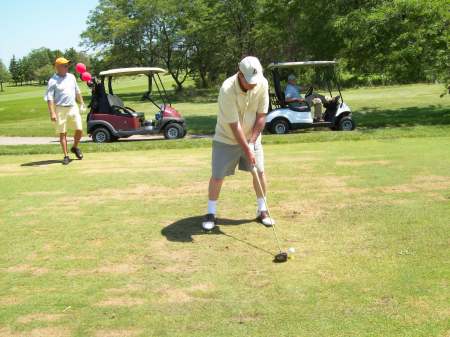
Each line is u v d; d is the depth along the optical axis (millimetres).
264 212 4992
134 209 5609
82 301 3375
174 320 3084
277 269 3809
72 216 5387
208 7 36906
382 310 3107
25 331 3002
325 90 20797
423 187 6152
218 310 3191
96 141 13805
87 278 3752
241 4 34031
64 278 3762
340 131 13258
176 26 41656
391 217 4973
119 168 8273
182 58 43156
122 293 3480
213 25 35594
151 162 8891
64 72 8836
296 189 6293
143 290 3520
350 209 5316
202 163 8594
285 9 20234
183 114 23391
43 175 7789
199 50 41844
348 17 15281
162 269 3883
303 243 4359
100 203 5910
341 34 15742
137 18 42906
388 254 4012
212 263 3973
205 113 23781
